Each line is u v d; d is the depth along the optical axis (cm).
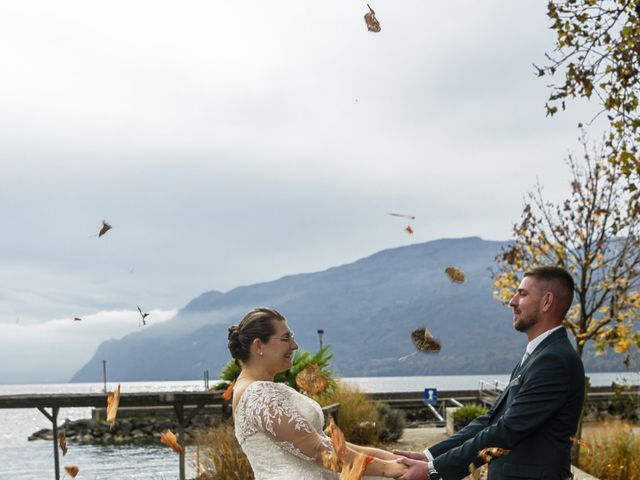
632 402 2267
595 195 1071
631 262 1043
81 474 1650
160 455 2150
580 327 1058
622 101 654
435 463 364
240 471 754
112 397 305
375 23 409
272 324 348
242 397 337
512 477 359
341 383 1480
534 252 1118
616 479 915
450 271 363
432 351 318
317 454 323
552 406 351
